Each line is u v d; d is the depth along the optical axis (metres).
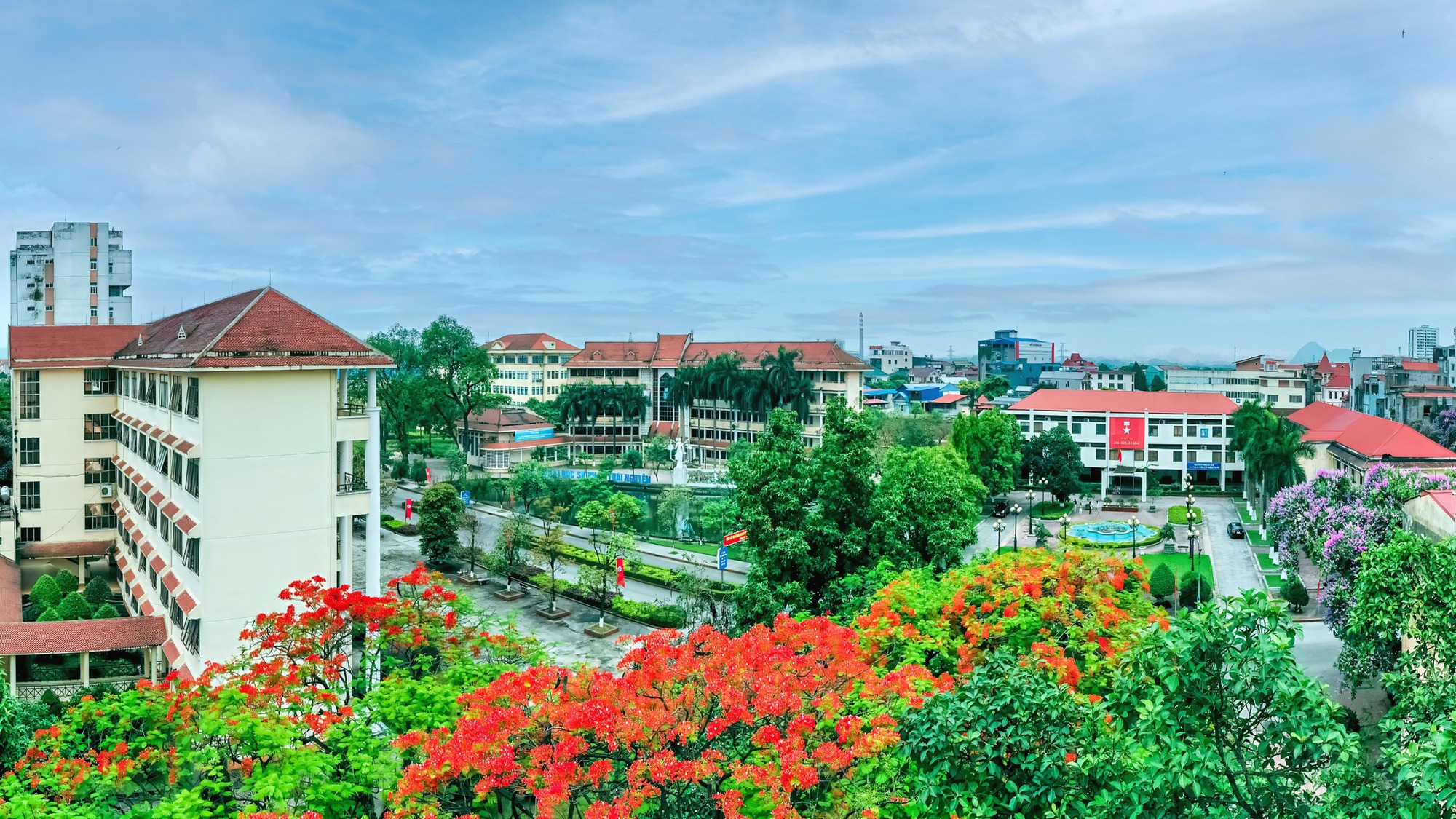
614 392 123.62
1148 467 103.38
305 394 36.66
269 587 36.03
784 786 15.72
